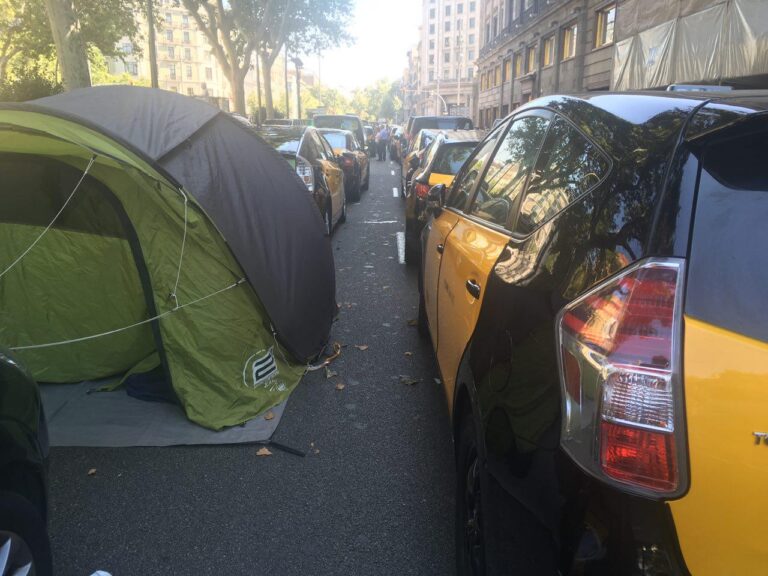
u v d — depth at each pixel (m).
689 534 1.33
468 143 7.96
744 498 1.29
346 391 4.32
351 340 5.35
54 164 3.83
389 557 2.68
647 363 1.41
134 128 3.70
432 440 3.67
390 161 32.56
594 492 1.44
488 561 1.84
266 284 4.10
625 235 1.58
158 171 3.45
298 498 3.09
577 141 2.23
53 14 15.15
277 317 4.19
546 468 1.59
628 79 18.77
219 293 3.90
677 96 2.05
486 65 48.38
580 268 1.69
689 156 1.58
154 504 3.03
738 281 1.43
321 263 4.99
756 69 12.23
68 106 3.63
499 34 42.31
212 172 4.00
